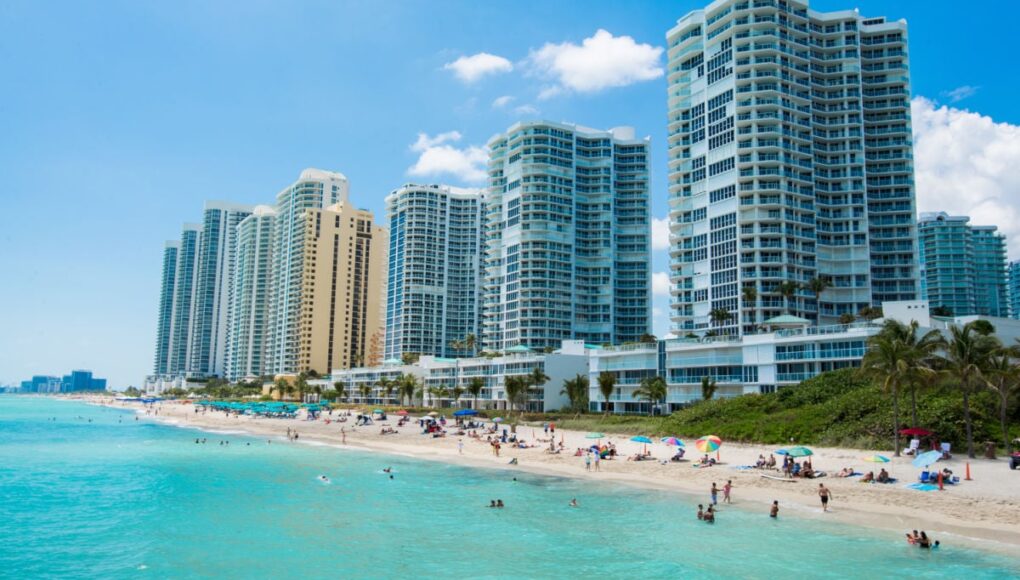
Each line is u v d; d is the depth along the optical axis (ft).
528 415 439.22
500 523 159.22
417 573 123.24
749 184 482.28
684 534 145.28
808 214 496.64
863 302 490.08
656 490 195.21
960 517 147.33
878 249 517.55
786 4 523.70
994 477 175.94
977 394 237.45
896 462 199.21
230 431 451.12
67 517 171.32
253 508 180.24
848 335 309.83
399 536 148.77
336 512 173.78
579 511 169.68
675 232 535.19
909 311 301.02
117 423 552.41
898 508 156.87
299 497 194.90
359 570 125.18
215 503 187.32
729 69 504.02
